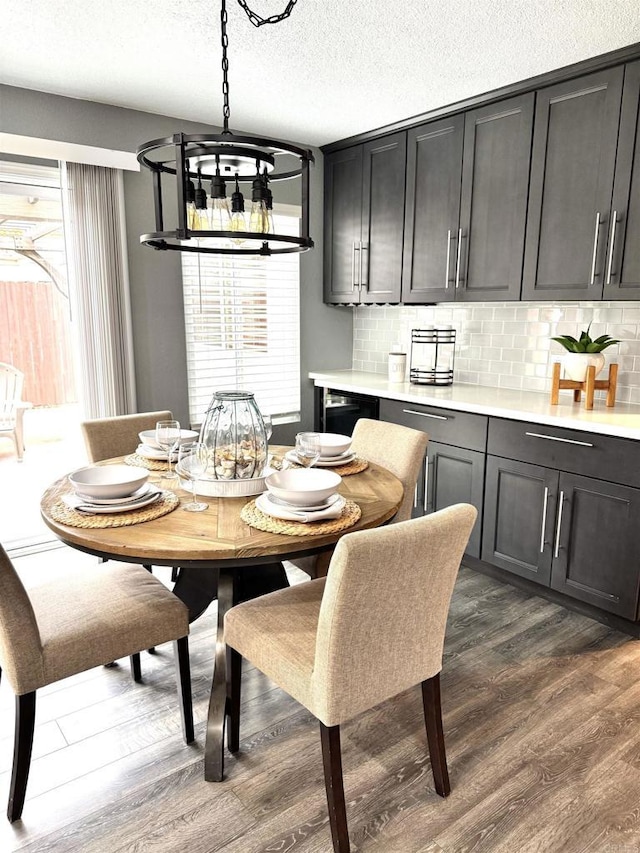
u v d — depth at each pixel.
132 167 3.29
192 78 2.82
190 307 3.75
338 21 2.23
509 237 3.05
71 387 5.95
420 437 2.38
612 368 2.85
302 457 1.96
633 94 2.48
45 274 5.61
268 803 1.66
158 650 2.45
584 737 1.93
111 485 1.74
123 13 2.18
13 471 5.03
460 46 2.46
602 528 2.54
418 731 1.96
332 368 4.53
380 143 3.71
